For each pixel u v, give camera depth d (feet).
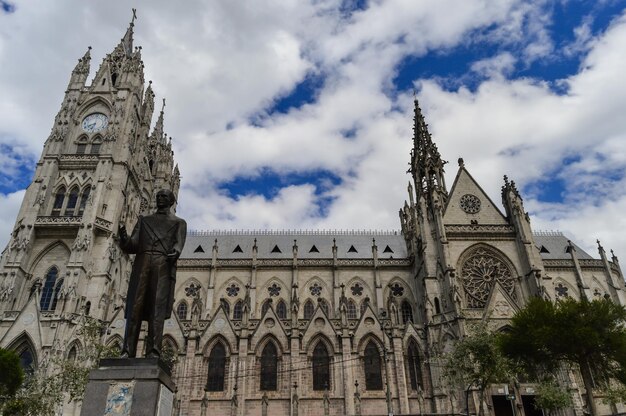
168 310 47.37
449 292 214.69
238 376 204.85
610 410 214.28
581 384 210.18
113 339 203.31
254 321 239.91
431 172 277.85
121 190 239.91
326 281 271.90
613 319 171.22
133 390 40.16
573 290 265.34
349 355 212.23
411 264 274.16
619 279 279.08
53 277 214.90
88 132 257.34
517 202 244.42
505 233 240.12
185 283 266.57
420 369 213.66
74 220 221.66
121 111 259.60
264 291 266.57
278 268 273.33
